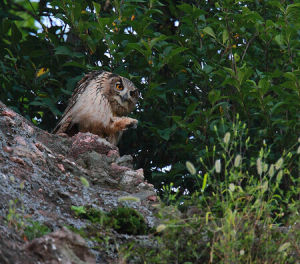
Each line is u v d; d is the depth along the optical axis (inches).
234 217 261.1
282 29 471.5
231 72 440.5
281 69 532.4
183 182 504.1
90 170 407.8
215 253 271.7
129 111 488.4
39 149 389.4
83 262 253.3
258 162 270.4
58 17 486.0
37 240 249.6
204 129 464.4
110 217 327.0
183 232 276.1
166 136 479.5
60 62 542.9
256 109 503.5
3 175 320.5
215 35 502.9
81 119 467.8
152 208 377.7
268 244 268.4
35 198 323.6
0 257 230.5
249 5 534.0
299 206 286.7
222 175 467.2
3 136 371.9
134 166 547.5
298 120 468.4
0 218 272.2
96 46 501.4
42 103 487.5
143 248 287.3
